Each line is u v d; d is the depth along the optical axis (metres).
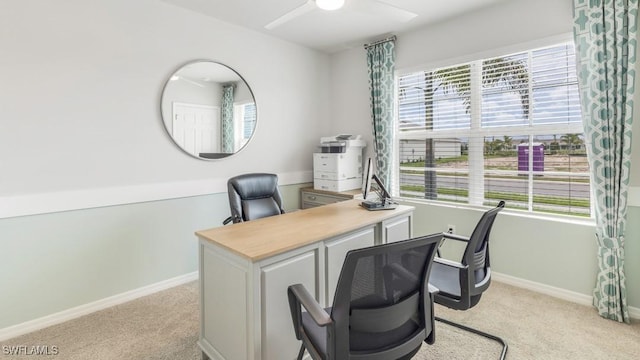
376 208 2.46
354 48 3.91
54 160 2.20
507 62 2.80
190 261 2.95
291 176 3.81
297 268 1.66
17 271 2.08
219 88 3.08
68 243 2.27
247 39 3.29
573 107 2.48
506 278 2.80
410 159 3.55
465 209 3.04
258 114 3.43
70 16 2.22
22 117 2.06
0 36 1.97
